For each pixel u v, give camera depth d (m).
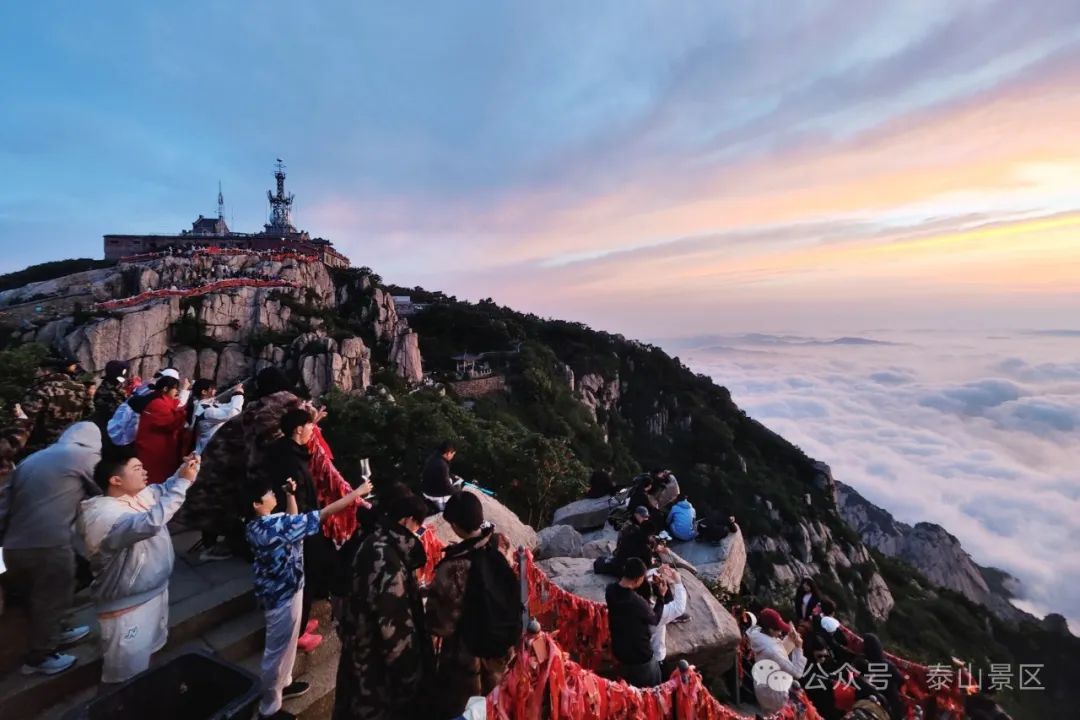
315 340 52.47
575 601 5.85
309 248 75.31
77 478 4.12
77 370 6.67
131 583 3.72
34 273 67.12
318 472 6.14
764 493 90.00
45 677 3.99
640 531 7.45
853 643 6.54
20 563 3.88
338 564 4.47
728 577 10.24
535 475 20.30
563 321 130.50
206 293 52.38
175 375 5.75
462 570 3.70
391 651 3.38
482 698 2.91
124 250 71.06
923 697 6.77
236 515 5.76
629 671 5.27
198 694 3.30
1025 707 56.34
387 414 19.45
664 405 115.06
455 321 96.44
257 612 5.25
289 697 4.47
